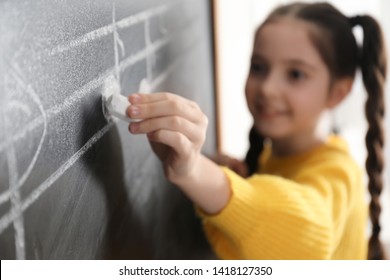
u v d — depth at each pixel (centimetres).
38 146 39
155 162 78
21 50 37
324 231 73
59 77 43
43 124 40
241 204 71
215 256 120
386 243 138
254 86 97
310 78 94
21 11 37
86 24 48
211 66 127
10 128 35
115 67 57
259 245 72
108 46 55
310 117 96
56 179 43
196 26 108
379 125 102
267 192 73
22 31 37
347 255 92
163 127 57
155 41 76
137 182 68
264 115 97
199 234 110
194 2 106
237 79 140
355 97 160
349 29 101
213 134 129
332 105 102
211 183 68
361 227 95
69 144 45
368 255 102
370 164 102
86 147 49
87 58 49
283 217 71
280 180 76
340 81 100
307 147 98
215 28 125
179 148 58
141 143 70
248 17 140
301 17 95
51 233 42
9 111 35
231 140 142
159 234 80
